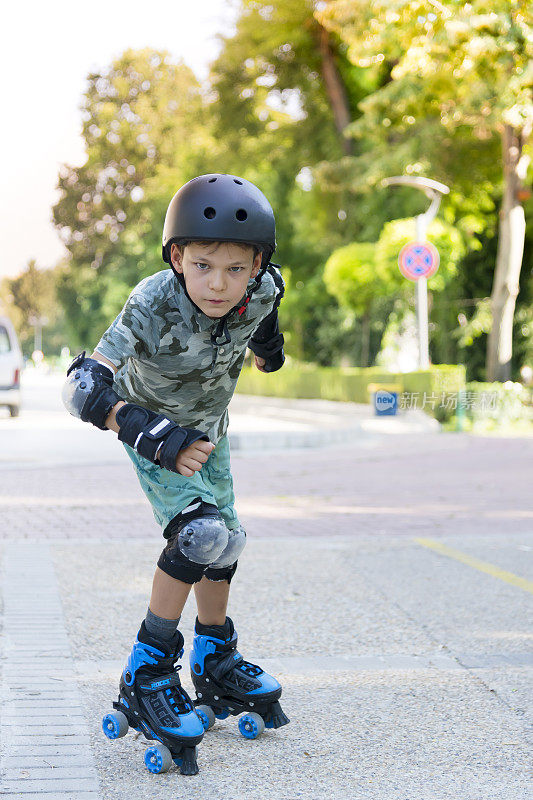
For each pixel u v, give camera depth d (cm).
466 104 2275
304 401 3447
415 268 2514
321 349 4741
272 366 385
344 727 392
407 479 1377
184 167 4781
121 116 7850
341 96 3809
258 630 545
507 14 1936
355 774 343
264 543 849
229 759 357
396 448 1892
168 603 350
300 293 4166
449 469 1518
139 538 866
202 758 358
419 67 2070
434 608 605
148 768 344
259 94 4047
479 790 329
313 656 496
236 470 1484
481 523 983
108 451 1673
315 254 4325
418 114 2683
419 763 354
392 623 566
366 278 3048
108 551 789
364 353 3628
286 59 3891
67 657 485
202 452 307
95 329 7975
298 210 4141
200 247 309
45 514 1004
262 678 379
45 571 701
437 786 332
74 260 7988
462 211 3262
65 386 321
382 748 369
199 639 384
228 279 313
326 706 418
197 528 337
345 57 3741
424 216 2559
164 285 324
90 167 7819
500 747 371
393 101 2633
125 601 611
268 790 328
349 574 710
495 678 461
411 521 992
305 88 3931
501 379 2803
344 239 3806
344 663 484
